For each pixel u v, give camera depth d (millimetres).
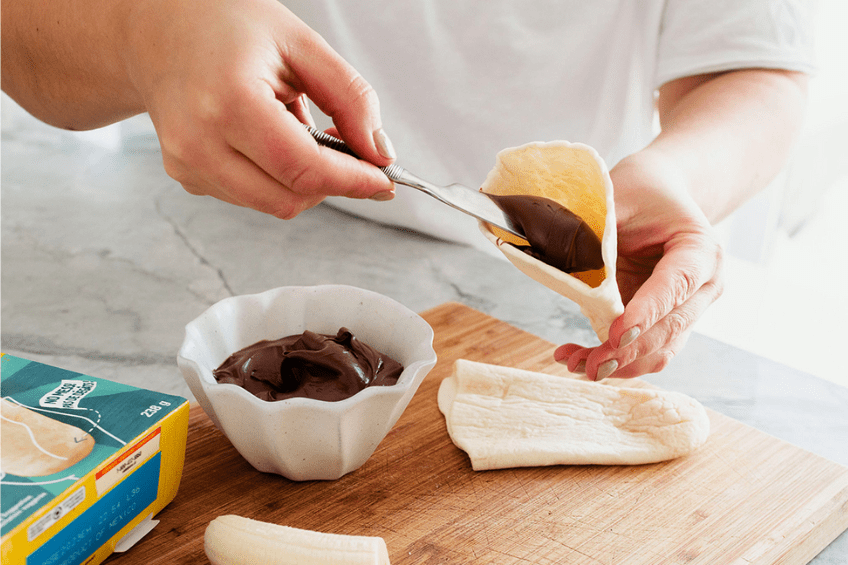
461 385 597
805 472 554
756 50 743
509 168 531
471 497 529
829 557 527
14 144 1195
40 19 558
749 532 514
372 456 555
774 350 710
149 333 683
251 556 468
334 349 529
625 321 501
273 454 512
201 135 488
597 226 524
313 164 488
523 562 493
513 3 842
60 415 477
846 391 646
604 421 577
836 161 1176
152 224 893
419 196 897
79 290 740
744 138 702
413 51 871
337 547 470
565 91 890
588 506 526
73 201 961
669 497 534
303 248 833
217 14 484
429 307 724
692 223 560
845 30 1071
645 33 822
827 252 1215
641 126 892
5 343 660
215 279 763
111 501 466
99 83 567
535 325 707
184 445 500
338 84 497
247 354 546
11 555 424
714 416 598
